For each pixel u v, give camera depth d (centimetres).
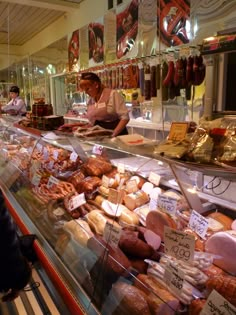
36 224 179
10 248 106
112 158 198
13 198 228
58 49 603
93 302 111
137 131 403
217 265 101
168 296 97
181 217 124
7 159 296
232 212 123
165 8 333
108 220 142
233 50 125
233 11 258
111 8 461
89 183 178
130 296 101
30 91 746
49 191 198
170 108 351
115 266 115
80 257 132
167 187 151
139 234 129
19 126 290
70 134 210
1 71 933
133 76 359
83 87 273
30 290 159
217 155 91
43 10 619
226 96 197
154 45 357
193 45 283
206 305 84
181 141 109
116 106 262
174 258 107
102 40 459
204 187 135
